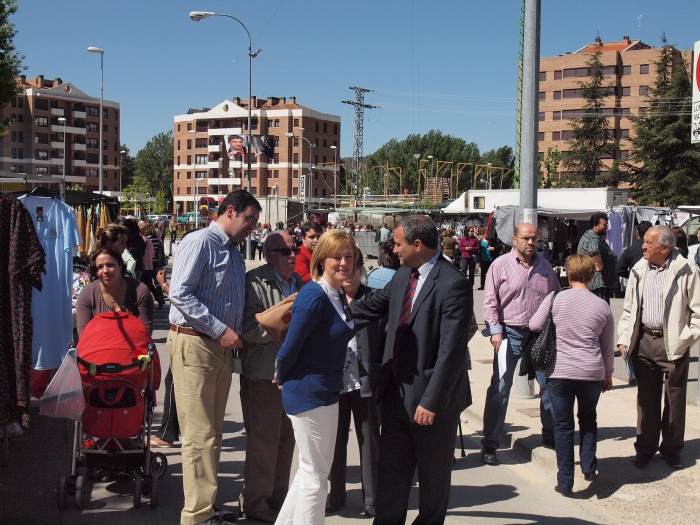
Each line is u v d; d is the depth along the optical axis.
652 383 5.68
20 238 4.04
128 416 4.77
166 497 5.11
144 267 14.25
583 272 5.31
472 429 7.30
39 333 6.83
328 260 4.01
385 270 5.48
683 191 57.22
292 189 106.12
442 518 4.18
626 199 26.00
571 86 91.12
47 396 4.71
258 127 106.50
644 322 5.66
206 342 4.49
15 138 103.25
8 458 5.80
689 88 58.75
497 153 130.00
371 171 120.94
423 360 4.05
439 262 4.14
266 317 4.25
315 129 108.50
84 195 16.20
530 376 5.53
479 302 18.30
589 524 4.82
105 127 113.00
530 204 8.02
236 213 4.58
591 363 5.23
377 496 4.20
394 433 4.14
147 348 4.96
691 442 6.31
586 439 5.40
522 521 4.87
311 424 3.92
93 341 4.86
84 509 4.83
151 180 141.25
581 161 72.88
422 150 129.50
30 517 4.65
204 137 111.88
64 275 7.02
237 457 6.10
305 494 3.93
